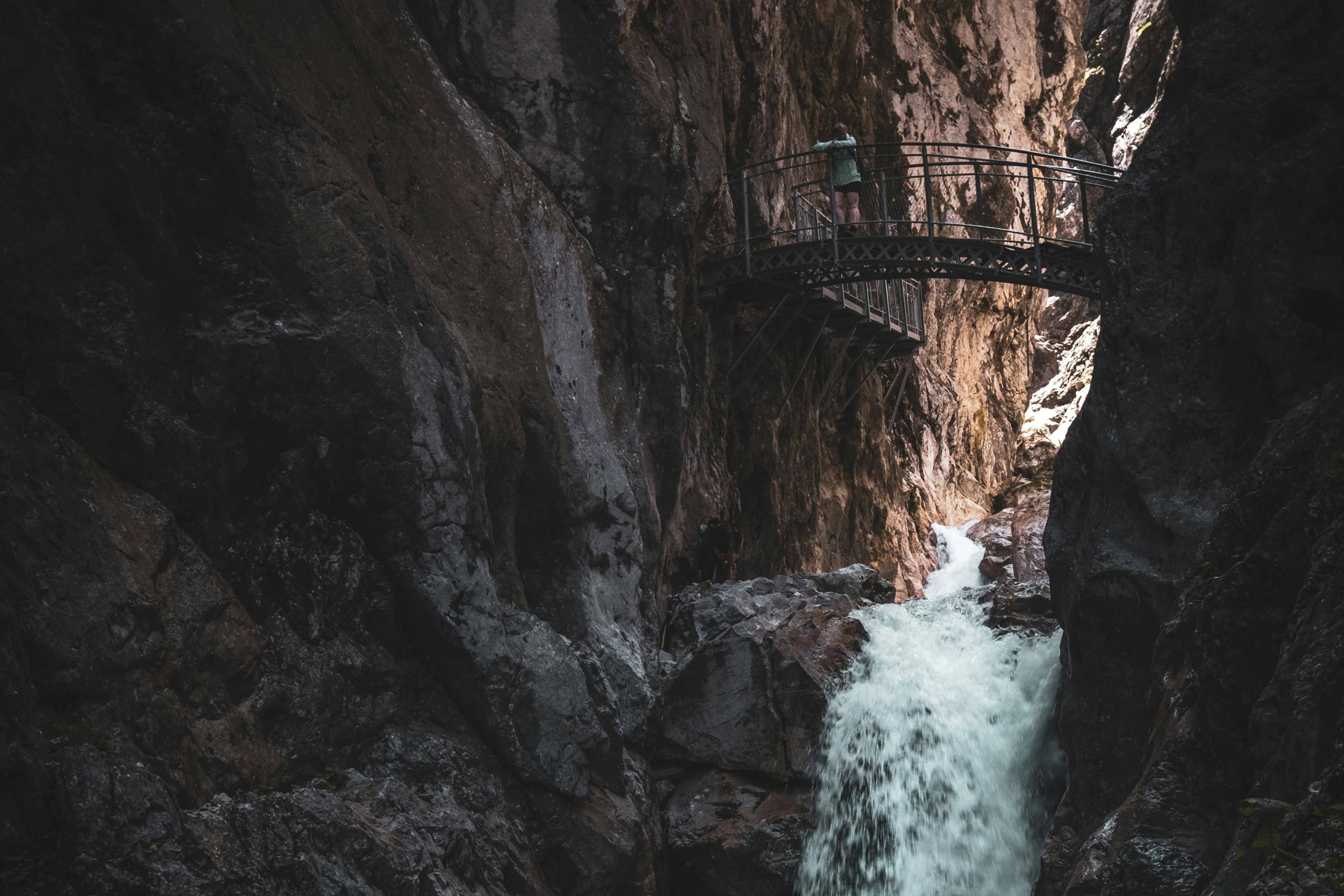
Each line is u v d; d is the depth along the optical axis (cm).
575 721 1050
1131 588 916
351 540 952
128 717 718
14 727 620
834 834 1211
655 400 1388
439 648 986
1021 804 1193
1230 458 884
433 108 1178
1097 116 3141
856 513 1962
